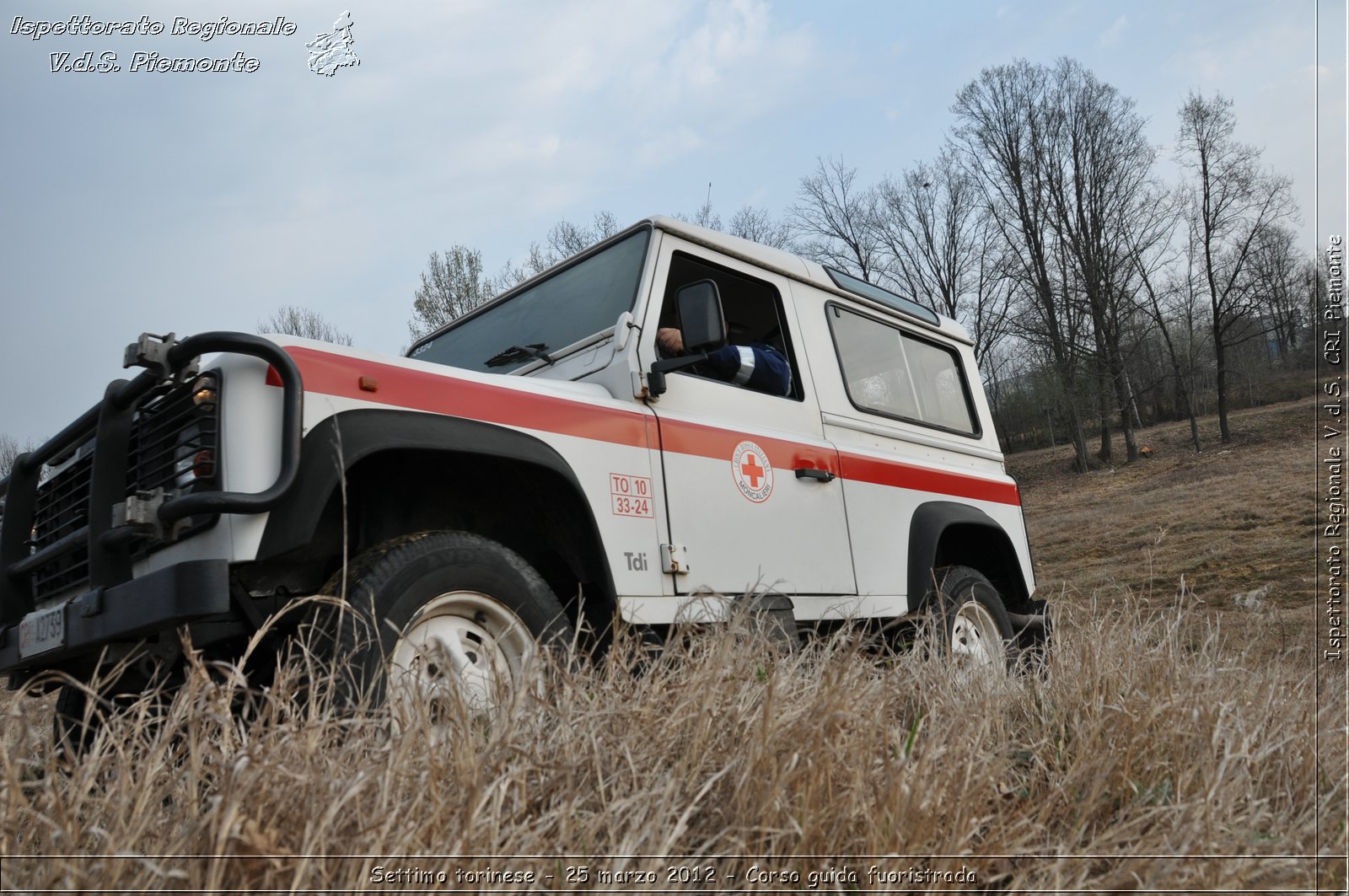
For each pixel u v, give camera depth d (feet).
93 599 8.30
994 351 171.73
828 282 15.70
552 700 7.93
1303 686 10.96
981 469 18.49
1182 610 12.38
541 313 13.58
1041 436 167.53
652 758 6.95
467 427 9.32
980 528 17.17
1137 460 125.18
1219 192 124.26
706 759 7.00
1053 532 69.62
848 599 13.70
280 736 6.26
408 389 9.12
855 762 6.97
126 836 5.32
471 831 5.61
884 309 17.17
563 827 6.05
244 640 9.30
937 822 6.70
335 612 8.05
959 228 146.82
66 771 6.68
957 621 15.30
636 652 8.92
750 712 7.60
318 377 8.47
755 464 12.75
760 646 8.84
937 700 9.34
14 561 10.37
